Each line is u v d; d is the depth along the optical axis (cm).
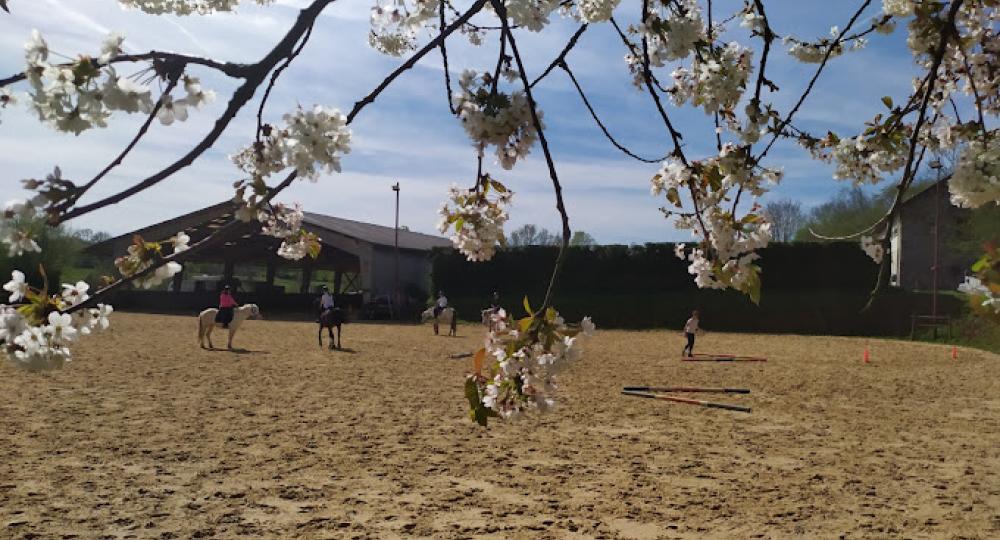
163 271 215
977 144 230
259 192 193
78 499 679
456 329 3562
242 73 176
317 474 785
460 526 624
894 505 697
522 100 228
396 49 271
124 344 2241
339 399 1281
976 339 2848
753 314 3759
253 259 5356
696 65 271
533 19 216
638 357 2252
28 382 1373
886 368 1984
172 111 165
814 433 1054
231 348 2222
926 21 254
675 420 1145
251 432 989
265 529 609
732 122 281
